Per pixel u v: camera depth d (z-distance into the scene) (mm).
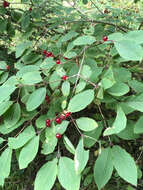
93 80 275
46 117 282
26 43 367
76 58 310
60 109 283
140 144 503
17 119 279
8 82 268
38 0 495
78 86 255
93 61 308
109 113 427
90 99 228
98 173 228
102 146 433
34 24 455
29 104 265
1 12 467
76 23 458
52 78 290
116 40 249
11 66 485
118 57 301
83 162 212
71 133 474
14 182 534
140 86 286
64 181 208
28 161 221
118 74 292
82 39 270
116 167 222
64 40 347
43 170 220
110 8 532
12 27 488
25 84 265
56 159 226
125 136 271
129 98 263
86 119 237
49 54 357
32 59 360
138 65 394
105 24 489
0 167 236
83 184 476
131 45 236
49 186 207
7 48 552
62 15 499
